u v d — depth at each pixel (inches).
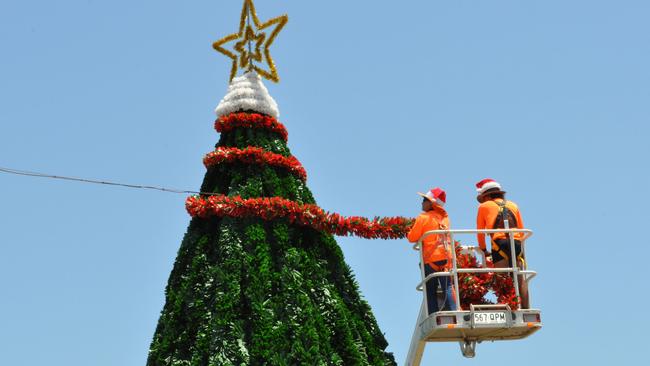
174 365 620.7
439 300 598.2
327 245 679.1
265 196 687.7
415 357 628.7
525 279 590.2
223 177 700.0
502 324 568.4
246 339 614.9
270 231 663.8
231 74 749.9
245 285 631.2
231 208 654.5
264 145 707.4
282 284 633.6
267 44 752.3
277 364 597.6
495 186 620.4
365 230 674.8
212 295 634.8
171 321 638.5
